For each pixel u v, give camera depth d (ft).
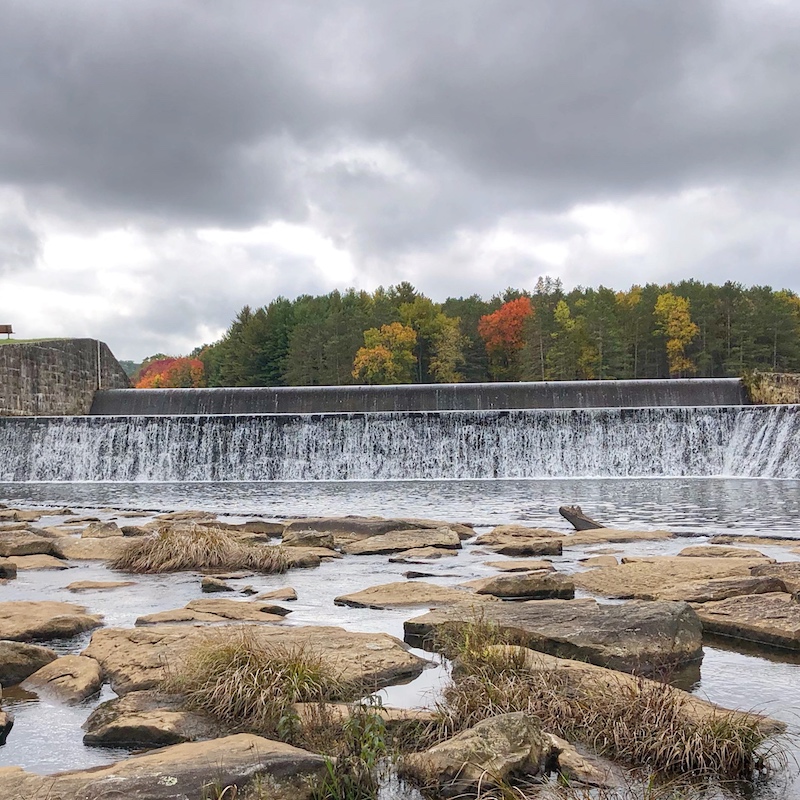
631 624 28.40
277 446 138.62
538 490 109.70
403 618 33.76
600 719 20.90
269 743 19.12
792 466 127.65
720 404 164.55
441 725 20.61
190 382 542.57
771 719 21.03
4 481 137.49
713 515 77.25
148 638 28.60
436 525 62.03
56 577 45.47
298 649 26.66
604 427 136.15
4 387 146.51
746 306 356.79
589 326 350.64
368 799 17.49
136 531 60.59
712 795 17.67
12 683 25.85
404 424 138.31
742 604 32.71
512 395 169.37
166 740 20.70
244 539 55.36
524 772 18.30
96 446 138.51
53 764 19.47
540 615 30.30
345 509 86.02
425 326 397.60
